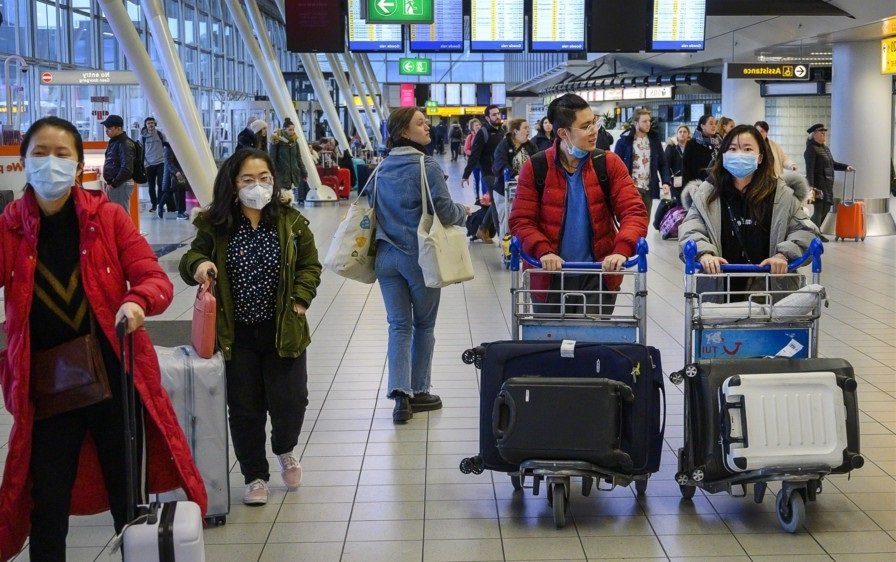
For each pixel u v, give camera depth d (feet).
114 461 11.91
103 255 11.68
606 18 49.60
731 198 16.35
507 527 14.64
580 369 14.70
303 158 77.92
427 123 19.92
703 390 14.48
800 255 15.88
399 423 19.77
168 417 12.18
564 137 17.06
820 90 70.90
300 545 14.14
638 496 15.72
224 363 14.97
